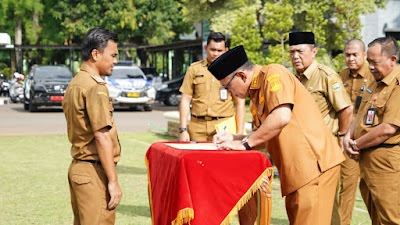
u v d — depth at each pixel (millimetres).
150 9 39969
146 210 6566
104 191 3941
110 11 39000
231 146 4059
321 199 3979
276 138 3992
